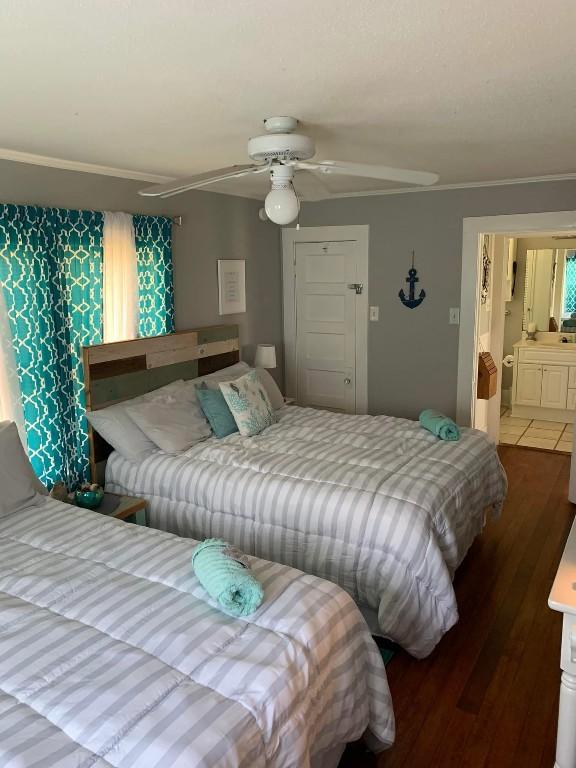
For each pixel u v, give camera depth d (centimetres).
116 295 375
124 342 374
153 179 393
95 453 360
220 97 210
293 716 161
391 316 506
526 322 696
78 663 167
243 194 487
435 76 191
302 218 531
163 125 253
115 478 352
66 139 281
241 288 502
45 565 222
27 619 188
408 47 166
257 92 205
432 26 152
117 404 366
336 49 167
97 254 357
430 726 236
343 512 280
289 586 204
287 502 293
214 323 475
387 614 267
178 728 143
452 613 265
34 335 325
